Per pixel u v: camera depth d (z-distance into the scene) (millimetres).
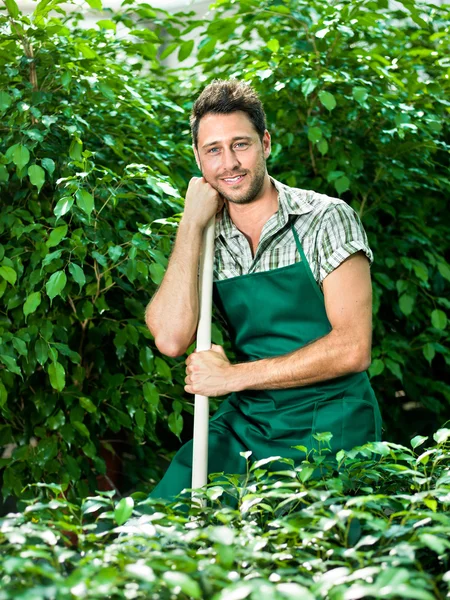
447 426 3102
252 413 2025
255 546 1347
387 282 2820
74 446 2646
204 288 2041
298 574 1314
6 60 2555
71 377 2672
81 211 2434
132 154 2773
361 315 1929
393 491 1802
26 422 2602
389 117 2814
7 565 1171
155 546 1298
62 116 2561
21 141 2352
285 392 1989
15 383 2635
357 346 1905
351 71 2959
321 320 1997
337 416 1959
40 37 2533
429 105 3084
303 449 1728
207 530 1350
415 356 3029
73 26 3254
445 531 1328
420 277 2795
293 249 1994
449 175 3172
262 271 2012
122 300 2707
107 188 2395
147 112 2697
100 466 2535
